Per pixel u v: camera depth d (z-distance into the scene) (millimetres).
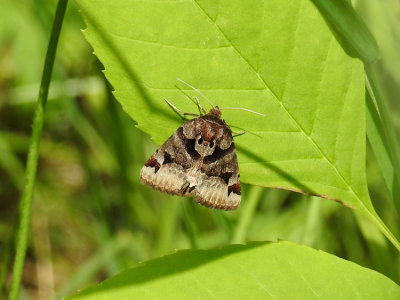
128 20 183
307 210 244
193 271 178
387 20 192
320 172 189
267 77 188
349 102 188
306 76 187
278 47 186
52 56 198
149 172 222
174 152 223
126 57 185
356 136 188
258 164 190
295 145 189
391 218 234
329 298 178
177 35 185
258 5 185
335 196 189
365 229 231
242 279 178
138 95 187
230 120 189
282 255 180
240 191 219
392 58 190
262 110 189
